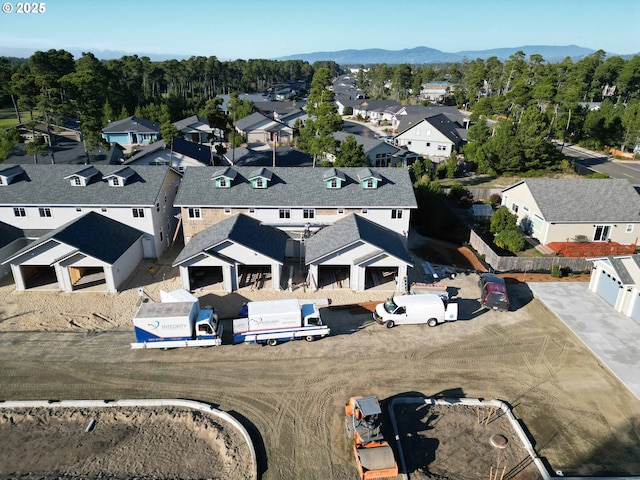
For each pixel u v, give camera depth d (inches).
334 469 776.9
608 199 1649.9
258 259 1315.2
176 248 1633.9
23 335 1133.1
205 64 5733.3
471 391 960.3
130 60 5034.5
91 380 981.2
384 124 4473.4
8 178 1501.0
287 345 1103.0
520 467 784.3
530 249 1628.9
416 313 1172.5
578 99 3371.1
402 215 1475.1
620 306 1245.7
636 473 771.4
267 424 866.8
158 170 1610.5
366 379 990.4
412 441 836.0
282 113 4227.4
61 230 1312.7
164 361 1043.3
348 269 1485.0
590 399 938.7
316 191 1491.1
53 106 2583.7
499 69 5876.0
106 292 1332.4
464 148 2915.8
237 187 1499.8
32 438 843.4
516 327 1186.0
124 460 799.1
